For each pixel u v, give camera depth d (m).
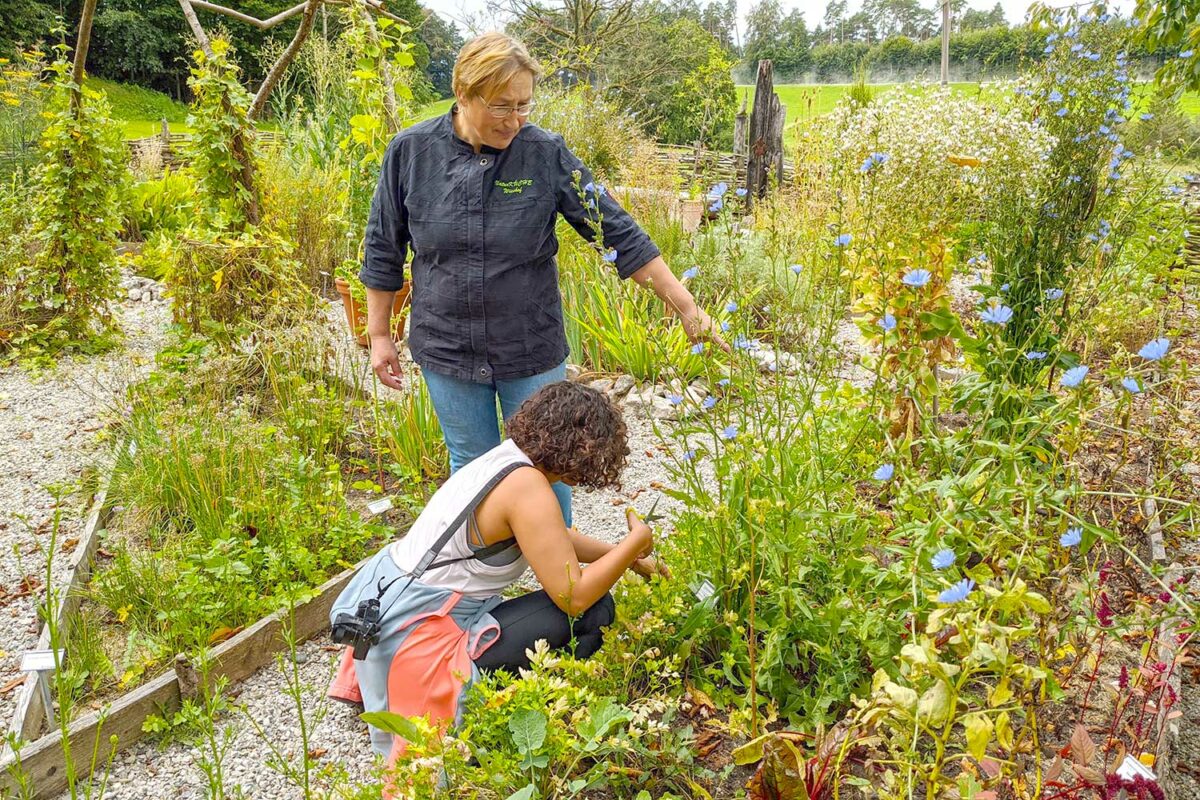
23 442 4.29
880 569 2.18
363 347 4.91
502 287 2.62
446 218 2.56
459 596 2.21
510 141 2.55
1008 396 2.57
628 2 15.73
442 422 2.85
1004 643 1.42
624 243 2.69
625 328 4.61
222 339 4.57
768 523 2.21
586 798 2.12
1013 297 3.41
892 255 3.07
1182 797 2.03
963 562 2.10
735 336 2.64
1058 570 2.37
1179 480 3.22
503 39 2.35
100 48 32.47
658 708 2.02
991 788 1.77
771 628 2.24
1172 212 4.98
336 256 7.19
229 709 2.53
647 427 4.25
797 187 7.46
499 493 2.17
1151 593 2.67
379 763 2.03
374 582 2.25
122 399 4.33
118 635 2.85
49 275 5.50
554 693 1.93
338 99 8.25
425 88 14.41
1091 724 2.19
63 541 3.38
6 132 8.71
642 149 7.93
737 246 2.84
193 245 4.51
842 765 2.11
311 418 3.98
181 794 2.24
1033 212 3.44
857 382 4.28
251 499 3.33
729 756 2.22
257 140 5.57
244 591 2.94
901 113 5.50
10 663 2.72
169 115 32.12
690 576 2.44
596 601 2.26
